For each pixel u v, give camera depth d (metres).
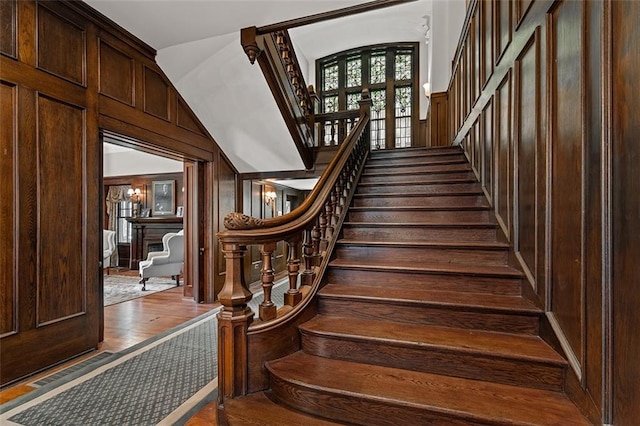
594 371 1.21
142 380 2.40
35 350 2.46
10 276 2.31
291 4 2.89
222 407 1.68
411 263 2.52
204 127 4.58
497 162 2.60
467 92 3.95
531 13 1.86
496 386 1.58
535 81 1.80
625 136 1.02
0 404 2.08
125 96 3.29
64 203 2.68
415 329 1.95
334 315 2.21
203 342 3.18
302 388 1.64
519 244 2.12
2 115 2.28
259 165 5.42
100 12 2.95
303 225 2.13
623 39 1.03
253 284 6.16
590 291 1.24
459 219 2.97
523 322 1.84
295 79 4.68
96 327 2.96
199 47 3.50
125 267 8.55
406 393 1.53
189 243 5.03
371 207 3.30
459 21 5.73
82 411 2.02
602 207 1.14
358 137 3.88
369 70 8.77
